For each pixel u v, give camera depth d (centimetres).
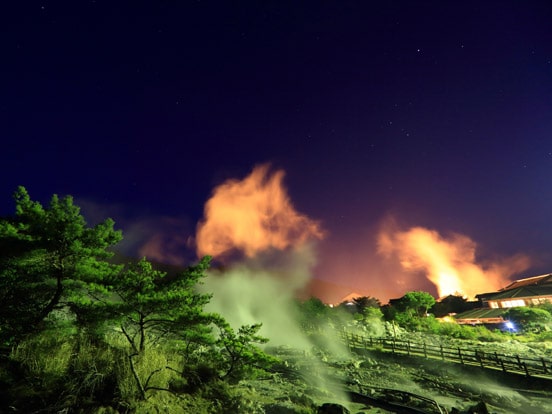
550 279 5291
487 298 5400
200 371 1222
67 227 858
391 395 1528
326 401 1410
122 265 1053
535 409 1386
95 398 788
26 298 867
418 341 3312
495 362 2022
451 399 1562
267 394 1359
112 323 980
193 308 1034
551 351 2536
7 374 741
